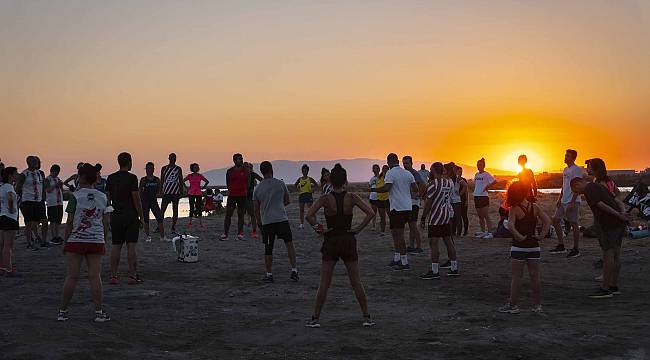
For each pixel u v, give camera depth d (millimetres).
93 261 7992
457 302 9539
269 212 11570
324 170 21734
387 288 10914
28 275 12211
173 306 9250
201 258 14875
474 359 6266
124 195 11070
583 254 14156
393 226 13156
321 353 6668
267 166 11625
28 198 15969
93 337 7070
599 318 8000
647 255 13414
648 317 8000
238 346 7059
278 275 12531
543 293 10148
